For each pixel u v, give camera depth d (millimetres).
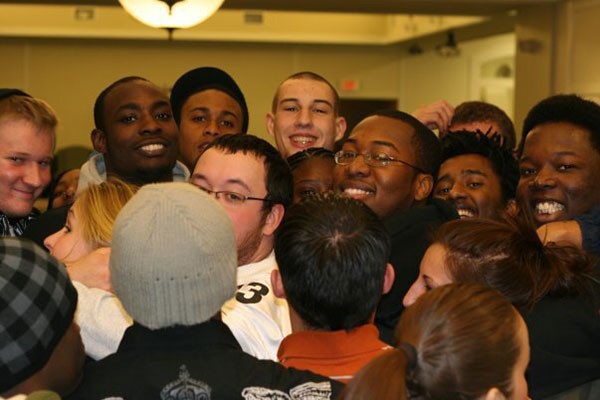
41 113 2234
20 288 1151
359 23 8852
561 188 2209
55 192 3398
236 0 6031
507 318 1175
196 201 1221
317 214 1428
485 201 2271
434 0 5918
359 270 1382
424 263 1661
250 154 1848
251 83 9172
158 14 3914
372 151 2115
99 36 8312
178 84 3086
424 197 2166
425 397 1139
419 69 9492
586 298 1712
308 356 1360
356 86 9398
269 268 1869
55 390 1202
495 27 7555
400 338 1183
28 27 8195
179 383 1221
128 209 1224
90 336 1521
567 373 1606
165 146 2596
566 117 2260
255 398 1220
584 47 5629
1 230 2350
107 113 2604
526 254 1637
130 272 1189
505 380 1156
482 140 2408
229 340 1303
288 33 8680
